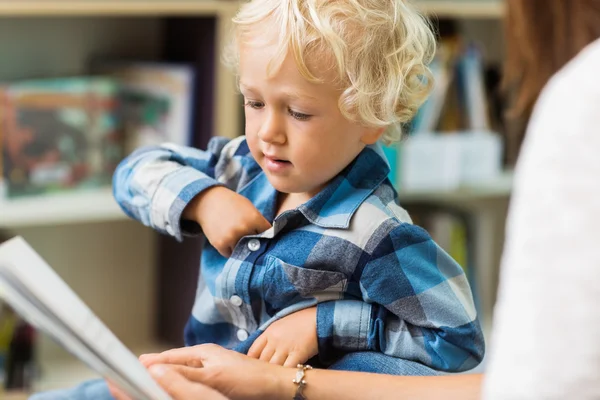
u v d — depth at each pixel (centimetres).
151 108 233
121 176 123
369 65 101
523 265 64
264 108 103
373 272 104
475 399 94
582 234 62
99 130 229
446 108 255
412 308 105
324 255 105
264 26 101
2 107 216
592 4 98
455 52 255
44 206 217
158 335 267
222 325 116
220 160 122
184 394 96
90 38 242
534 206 64
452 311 105
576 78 64
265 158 105
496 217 298
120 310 263
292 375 99
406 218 110
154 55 250
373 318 106
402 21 105
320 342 106
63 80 223
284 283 107
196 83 231
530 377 64
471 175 258
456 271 109
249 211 111
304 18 99
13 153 218
